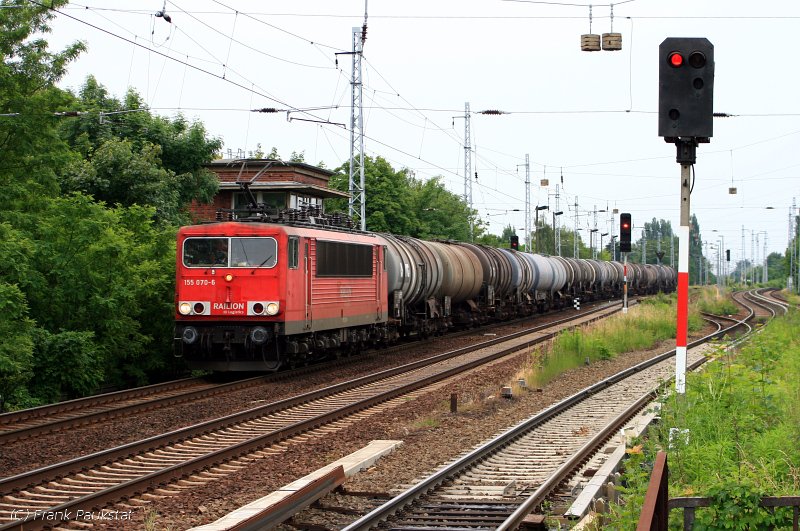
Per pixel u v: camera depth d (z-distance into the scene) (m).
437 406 28.78
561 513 15.36
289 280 34.62
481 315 65.06
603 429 22.73
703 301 97.38
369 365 40.91
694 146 19.45
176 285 35.03
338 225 42.56
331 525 14.99
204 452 21.16
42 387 30.72
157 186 46.22
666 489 10.07
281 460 20.27
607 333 50.00
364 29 53.62
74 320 33.78
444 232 99.12
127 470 19.09
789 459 15.76
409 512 15.77
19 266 29.88
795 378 27.27
